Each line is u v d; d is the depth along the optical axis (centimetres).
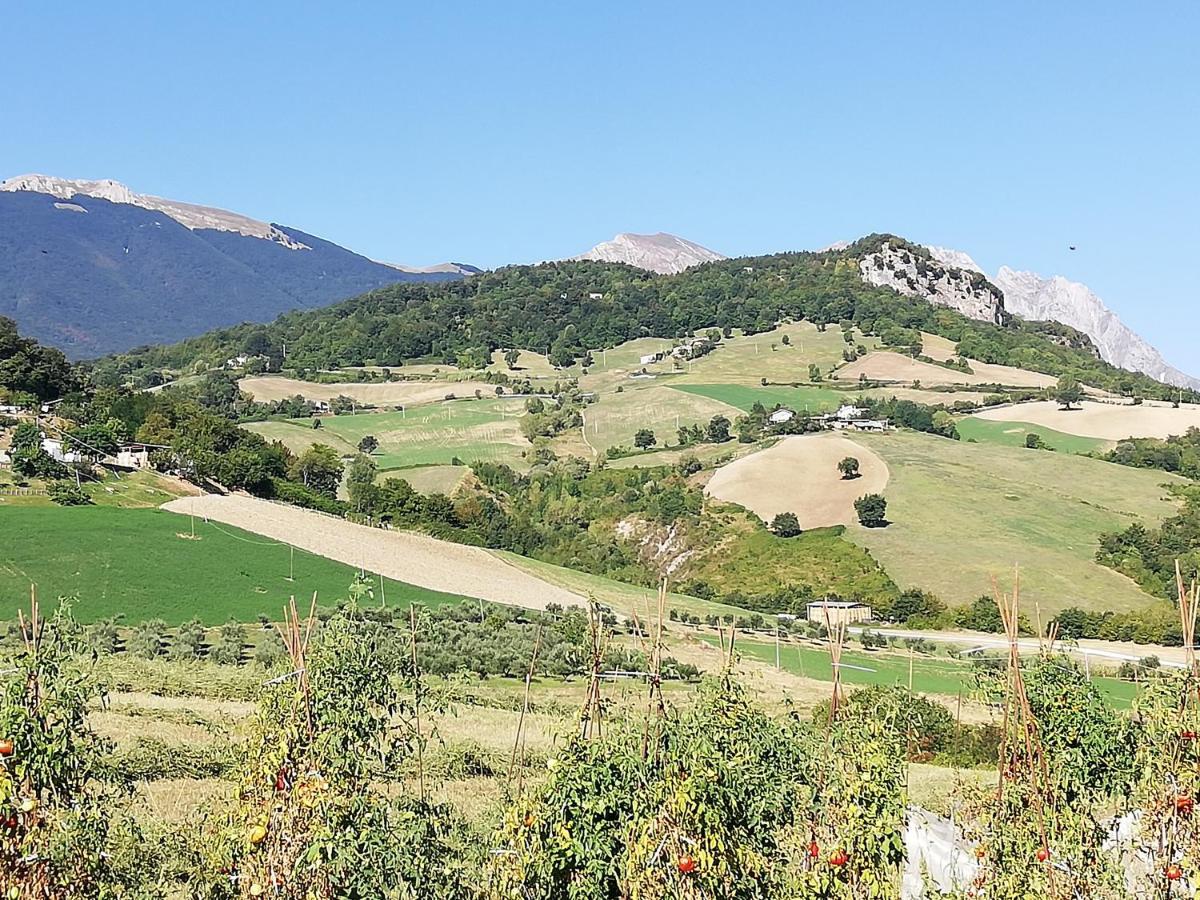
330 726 1458
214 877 1433
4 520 7512
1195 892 1403
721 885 1381
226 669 4353
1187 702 1609
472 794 2488
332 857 1310
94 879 1304
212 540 7831
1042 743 1714
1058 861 1599
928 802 2345
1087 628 7962
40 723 1280
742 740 1614
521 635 5797
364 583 1634
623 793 1446
